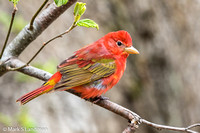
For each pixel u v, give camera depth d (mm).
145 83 17547
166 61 18062
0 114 10102
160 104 17812
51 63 11336
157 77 17859
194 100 18281
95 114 13820
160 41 17984
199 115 18156
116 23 16844
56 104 12383
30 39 7289
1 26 12328
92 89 8125
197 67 18375
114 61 8602
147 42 17875
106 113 14234
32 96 7207
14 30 12141
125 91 16781
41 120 11609
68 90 8312
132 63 17547
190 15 18469
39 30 7254
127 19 17297
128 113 7207
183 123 18031
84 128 12688
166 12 18266
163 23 18125
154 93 17797
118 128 14328
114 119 14422
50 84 7398
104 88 8398
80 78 7945
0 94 11461
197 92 18234
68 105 12766
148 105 17406
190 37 18422
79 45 14344
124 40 8797
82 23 5969
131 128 7062
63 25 14125
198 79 18359
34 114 11578
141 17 17688
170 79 18062
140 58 17641
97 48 8594
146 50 17797
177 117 17984
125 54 8867
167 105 17891
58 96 12672
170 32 18219
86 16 15711
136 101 16984
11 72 11953
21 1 13297
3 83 11703
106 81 8414
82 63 8172
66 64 7961
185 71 18344
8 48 7371
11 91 11656
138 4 17656
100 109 14117
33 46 12812
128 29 17250
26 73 7438
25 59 12359
